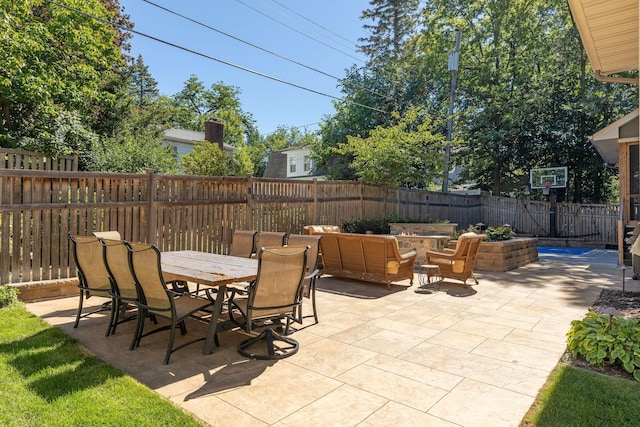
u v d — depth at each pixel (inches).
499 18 693.3
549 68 674.8
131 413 91.2
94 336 149.7
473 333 156.7
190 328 164.1
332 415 93.3
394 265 240.8
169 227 245.1
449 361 127.5
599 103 582.9
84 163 397.7
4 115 385.7
